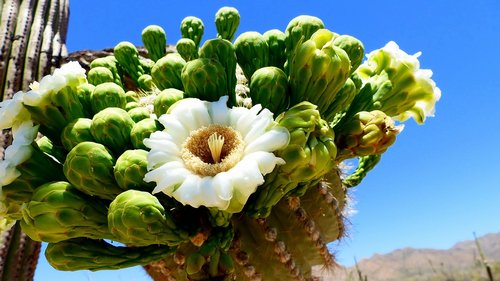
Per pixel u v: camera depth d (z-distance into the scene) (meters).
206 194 0.22
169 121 0.25
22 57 0.76
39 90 0.28
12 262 0.64
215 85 0.28
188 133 0.25
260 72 0.28
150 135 0.25
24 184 0.27
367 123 0.28
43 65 0.77
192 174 0.23
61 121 0.29
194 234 0.26
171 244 0.25
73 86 0.30
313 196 0.31
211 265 0.25
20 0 0.80
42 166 0.28
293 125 0.24
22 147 0.27
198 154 0.24
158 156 0.24
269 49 0.32
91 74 0.35
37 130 0.28
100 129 0.27
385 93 0.31
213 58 0.29
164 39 0.43
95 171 0.25
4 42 0.75
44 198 0.25
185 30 0.43
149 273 0.32
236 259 0.28
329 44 0.27
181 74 0.29
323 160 0.24
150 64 0.42
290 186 0.25
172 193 0.23
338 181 0.34
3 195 0.27
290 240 0.30
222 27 0.42
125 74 0.42
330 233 0.33
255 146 0.23
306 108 0.25
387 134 0.28
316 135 0.25
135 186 0.25
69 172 0.25
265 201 0.26
